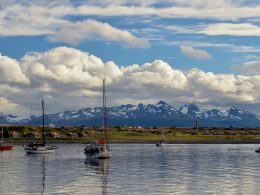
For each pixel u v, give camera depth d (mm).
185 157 190250
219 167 141500
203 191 89812
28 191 90375
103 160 171875
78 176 115625
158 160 172000
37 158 185250
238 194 86625
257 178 110812
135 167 141375
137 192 88688
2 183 101875
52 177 113500
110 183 101438
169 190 91000
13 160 174250
